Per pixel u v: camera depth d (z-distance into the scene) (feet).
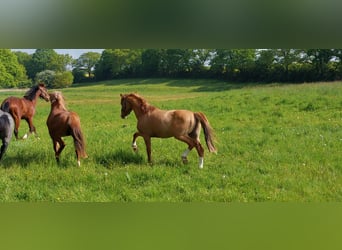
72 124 13.28
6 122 13.83
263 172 12.98
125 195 11.66
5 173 13.03
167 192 11.89
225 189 11.93
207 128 13.41
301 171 12.87
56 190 11.97
